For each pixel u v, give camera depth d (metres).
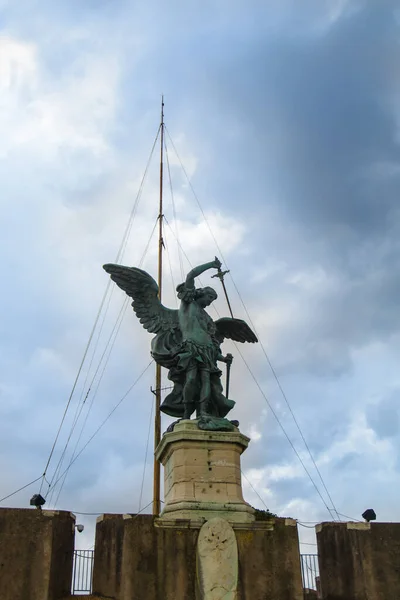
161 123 37.06
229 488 18.09
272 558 16.83
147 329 20.80
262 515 17.78
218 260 21.81
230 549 16.64
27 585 16.06
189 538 16.78
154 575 16.28
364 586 17.14
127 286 21.03
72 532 17.50
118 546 16.95
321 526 18.20
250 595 16.34
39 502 17.59
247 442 19.03
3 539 16.41
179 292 21.02
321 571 17.80
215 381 20.11
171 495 18.41
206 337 20.31
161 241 34.94
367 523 17.94
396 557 17.52
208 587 16.17
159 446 19.56
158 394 31.52
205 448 18.52
